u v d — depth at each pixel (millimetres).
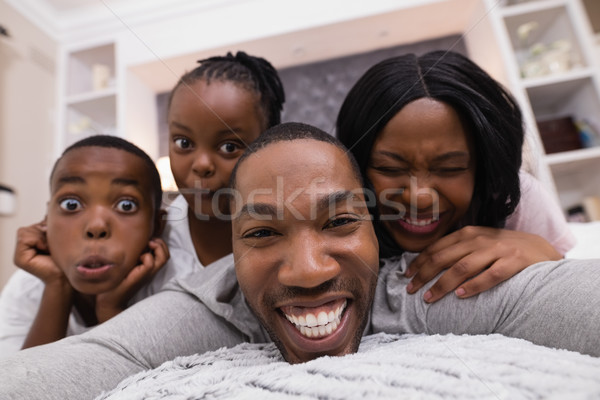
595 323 289
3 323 583
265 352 387
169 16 870
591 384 219
